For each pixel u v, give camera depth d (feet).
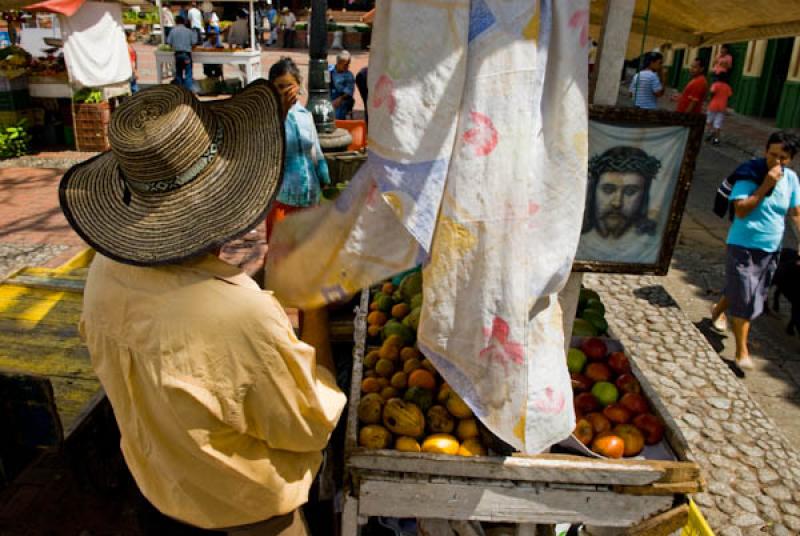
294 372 5.16
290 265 6.61
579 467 7.00
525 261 5.84
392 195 5.69
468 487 7.14
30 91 35.04
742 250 15.97
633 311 19.53
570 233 6.08
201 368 4.91
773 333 18.84
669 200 7.09
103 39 34.37
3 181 29.22
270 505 5.73
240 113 5.56
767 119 55.72
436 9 5.39
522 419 6.17
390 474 7.18
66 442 8.54
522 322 5.92
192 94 5.21
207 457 5.18
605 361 9.50
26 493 10.63
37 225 23.73
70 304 11.88
